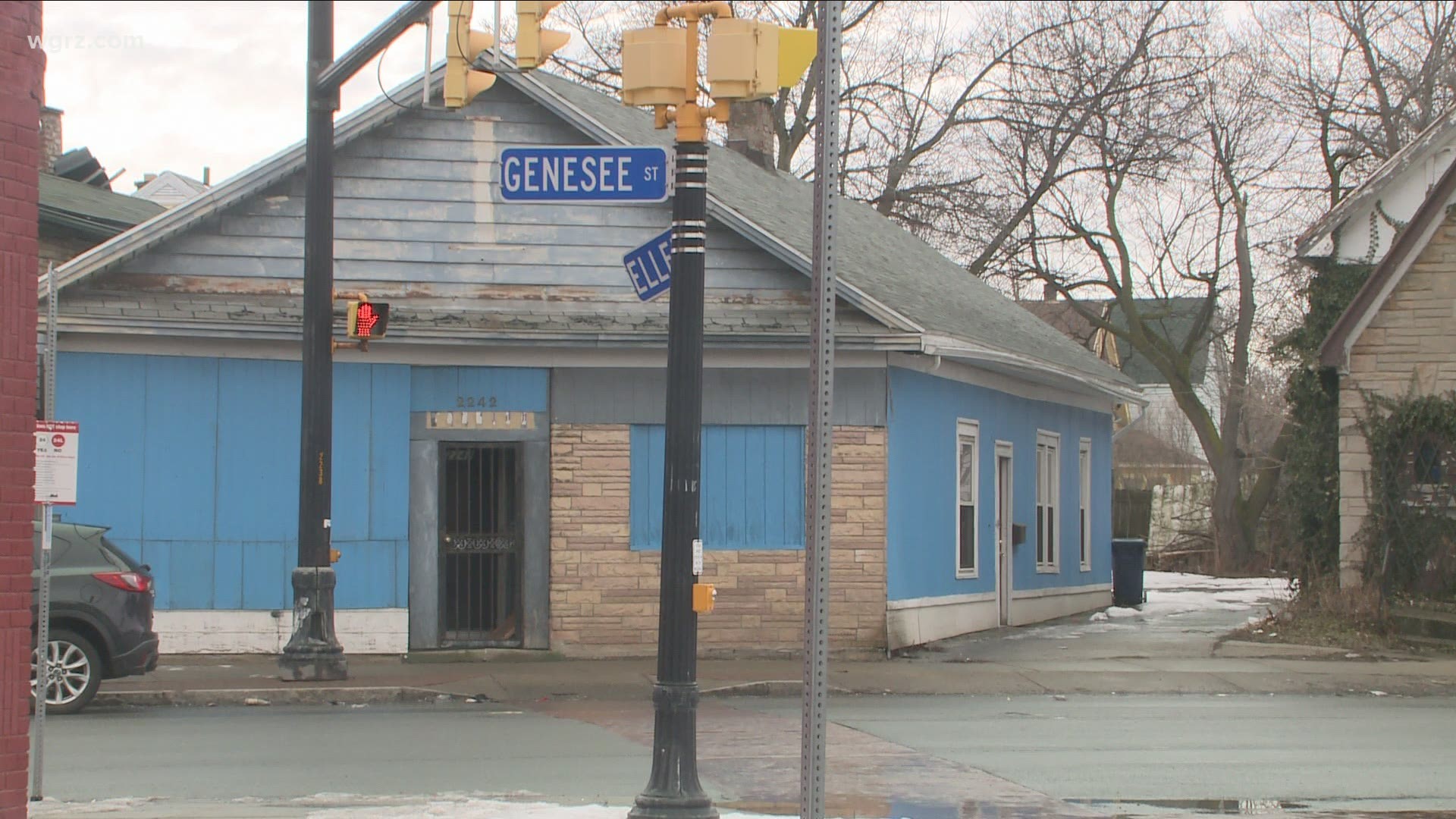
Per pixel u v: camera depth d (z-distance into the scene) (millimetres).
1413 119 39719
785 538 19125
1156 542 47719
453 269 19406
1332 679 17125
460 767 11438
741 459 19156
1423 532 20406
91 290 18641
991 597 23141
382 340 18484
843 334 18766
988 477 23062
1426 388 20906
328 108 16047
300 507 16422
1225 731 13438
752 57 7746
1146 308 52500
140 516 18438
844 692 16453
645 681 16656
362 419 18781
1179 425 66188
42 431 10047
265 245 19062
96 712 14734
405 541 18766
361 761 11703
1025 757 11938
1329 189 41156
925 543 20453
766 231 19234
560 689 16203
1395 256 20984
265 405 18672
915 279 24062
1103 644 20719
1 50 7930
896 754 12078
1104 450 29688
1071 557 27188
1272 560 42562
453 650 18766
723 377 19156
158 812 9516
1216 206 43094
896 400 19516
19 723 7965
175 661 18031
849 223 26125
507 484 19062
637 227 19562
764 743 12688
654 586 18953
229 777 11008
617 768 11414
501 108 19516
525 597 18875
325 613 16359
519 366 18953
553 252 19516
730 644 18984
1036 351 23875
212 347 18578
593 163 9086
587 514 18922
